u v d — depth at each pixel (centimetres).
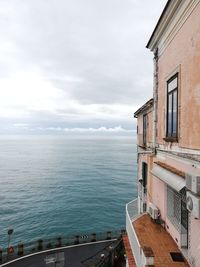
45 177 8450
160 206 1232
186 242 945
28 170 10019
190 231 856
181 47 937
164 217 1182
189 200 727
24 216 4509
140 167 1739
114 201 5547
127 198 5797
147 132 1661
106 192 6356
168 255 926
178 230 991
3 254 2348
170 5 942
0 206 5116
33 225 4062
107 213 4722
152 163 1366
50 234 3691
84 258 2206
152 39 1298
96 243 2522
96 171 9756
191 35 840
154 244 1020
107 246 2439
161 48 1223
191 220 843
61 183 7462
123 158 14988
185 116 899
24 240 3459
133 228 1122
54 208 5000
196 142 805
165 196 1157
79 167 10869
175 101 1029
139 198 1770
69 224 4125
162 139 1211
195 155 812
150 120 1566
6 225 4053
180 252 948
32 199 5684
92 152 19688
